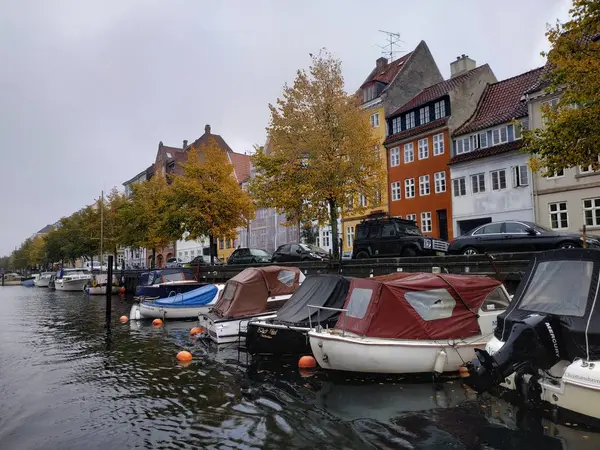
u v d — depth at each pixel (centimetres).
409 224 2328
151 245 4397
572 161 1374
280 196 2544
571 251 867
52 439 855
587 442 704
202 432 848
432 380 1047
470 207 3198
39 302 3978
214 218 3497
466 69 3822
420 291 1116
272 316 1622
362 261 2081
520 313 884
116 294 4503
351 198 2589
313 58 2642
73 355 1611
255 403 987
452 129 3381
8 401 1098
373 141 2652
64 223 7450
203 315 1856
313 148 2491
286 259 2847
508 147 2953
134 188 4612
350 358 1073
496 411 847
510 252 1700
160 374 1284
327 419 866
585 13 1345
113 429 891
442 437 757
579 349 769
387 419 848
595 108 1293
